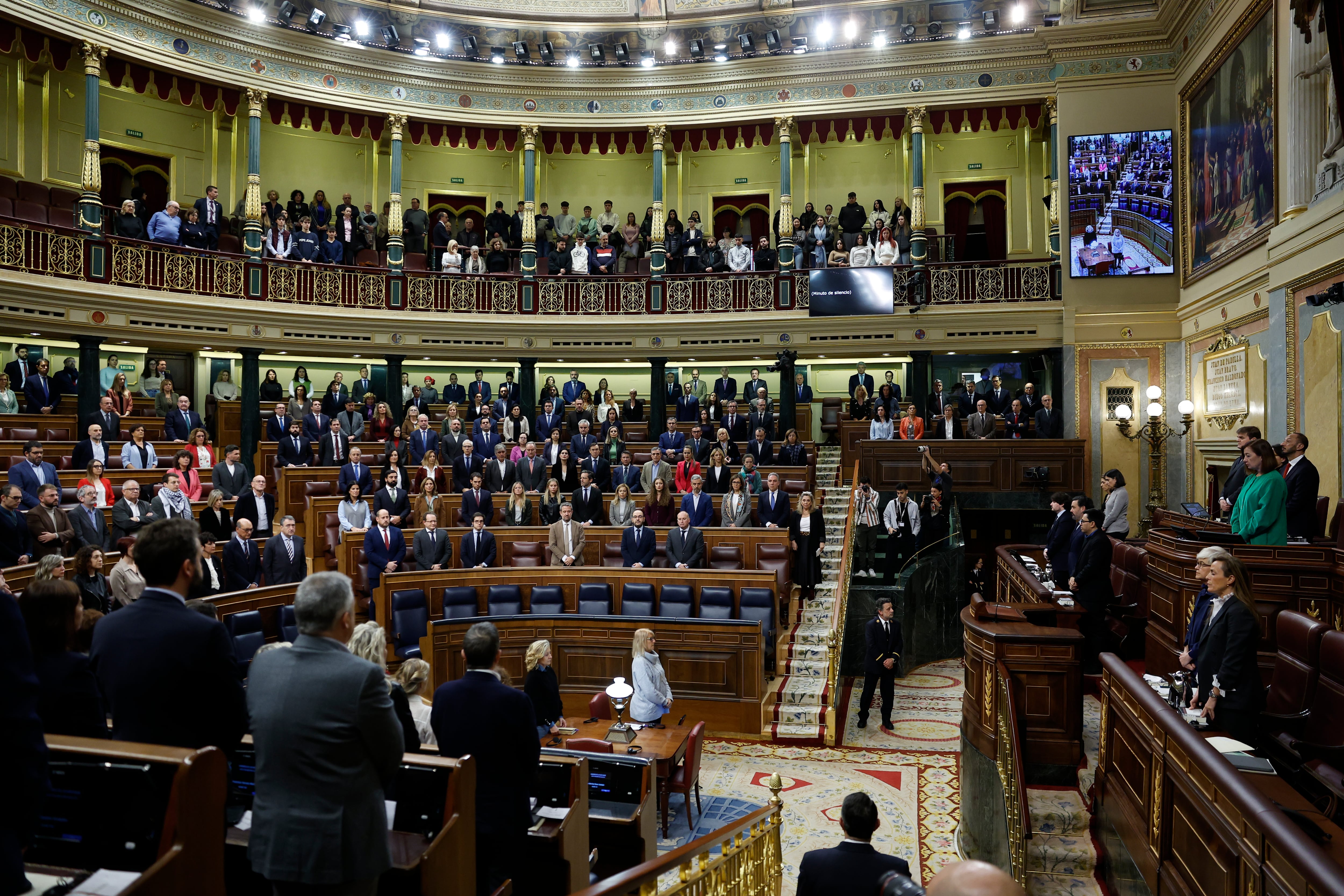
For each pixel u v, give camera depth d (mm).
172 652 3227
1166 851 4566
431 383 19953
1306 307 11281
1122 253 17250
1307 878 2895
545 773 5176
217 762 2998
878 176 22422
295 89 19141
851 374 22000
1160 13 16562
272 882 3080
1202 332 15750
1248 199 13422
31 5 15836
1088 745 7156
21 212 16719
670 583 11984
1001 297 18641
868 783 9242
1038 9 18734
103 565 8984
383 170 22406
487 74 20438
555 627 11367
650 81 20531
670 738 8203
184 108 20234
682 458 15352
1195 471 16031
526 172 20734
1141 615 9664
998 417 17844
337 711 3057
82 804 3006
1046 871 5887
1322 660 5398
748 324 19812
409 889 3623
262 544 11922
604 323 20219
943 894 1591
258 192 18688
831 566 14781
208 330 17719
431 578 11625
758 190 22938
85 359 16281
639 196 23188
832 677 11305
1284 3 12031
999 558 12250
